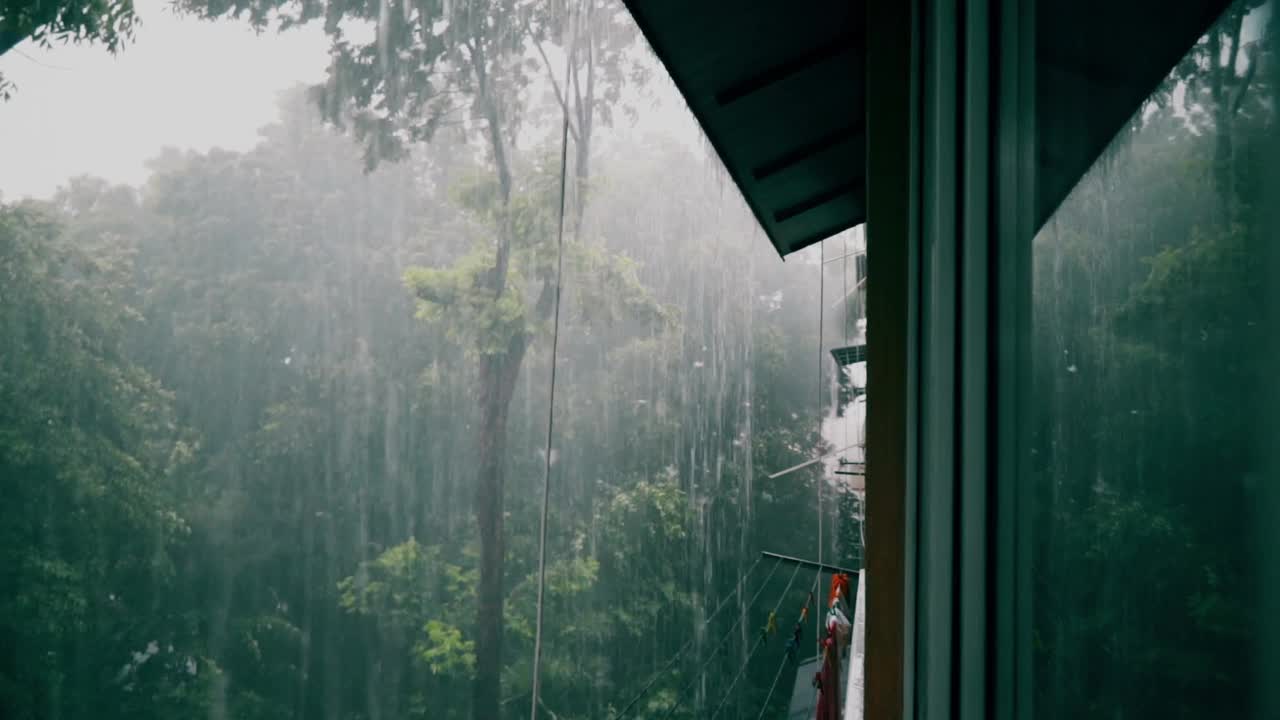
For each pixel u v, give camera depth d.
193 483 16.28
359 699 17.48
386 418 19.03
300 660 16.80
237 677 15.98
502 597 20.05
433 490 19.47
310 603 17.20
